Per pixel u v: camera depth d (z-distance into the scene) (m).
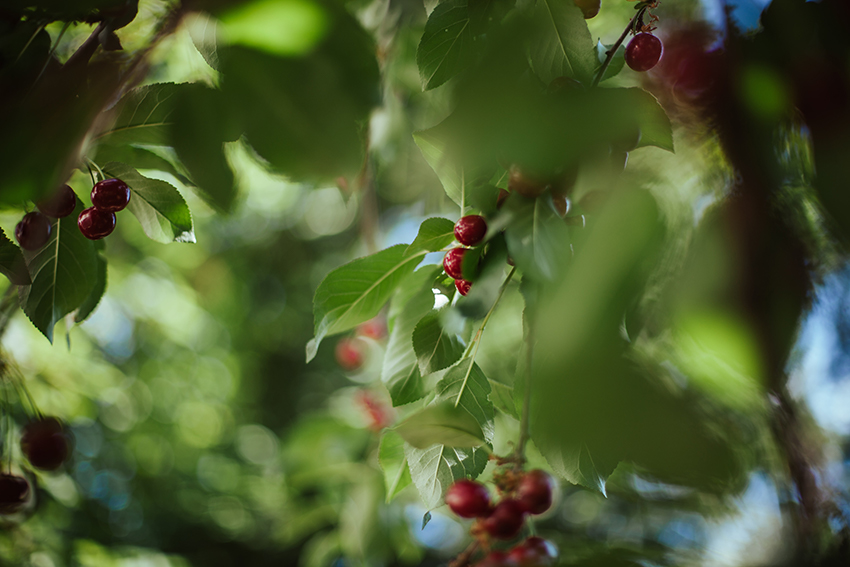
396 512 1.27
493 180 0.65
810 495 0.49
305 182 0.50
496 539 0.57
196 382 2.97
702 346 0.45
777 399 0.48
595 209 0.53
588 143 0.49
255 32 0.49
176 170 0.66
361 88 0.50
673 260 0.45
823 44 0.54
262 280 3.63
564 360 0.41
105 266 0.73
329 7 0.49
